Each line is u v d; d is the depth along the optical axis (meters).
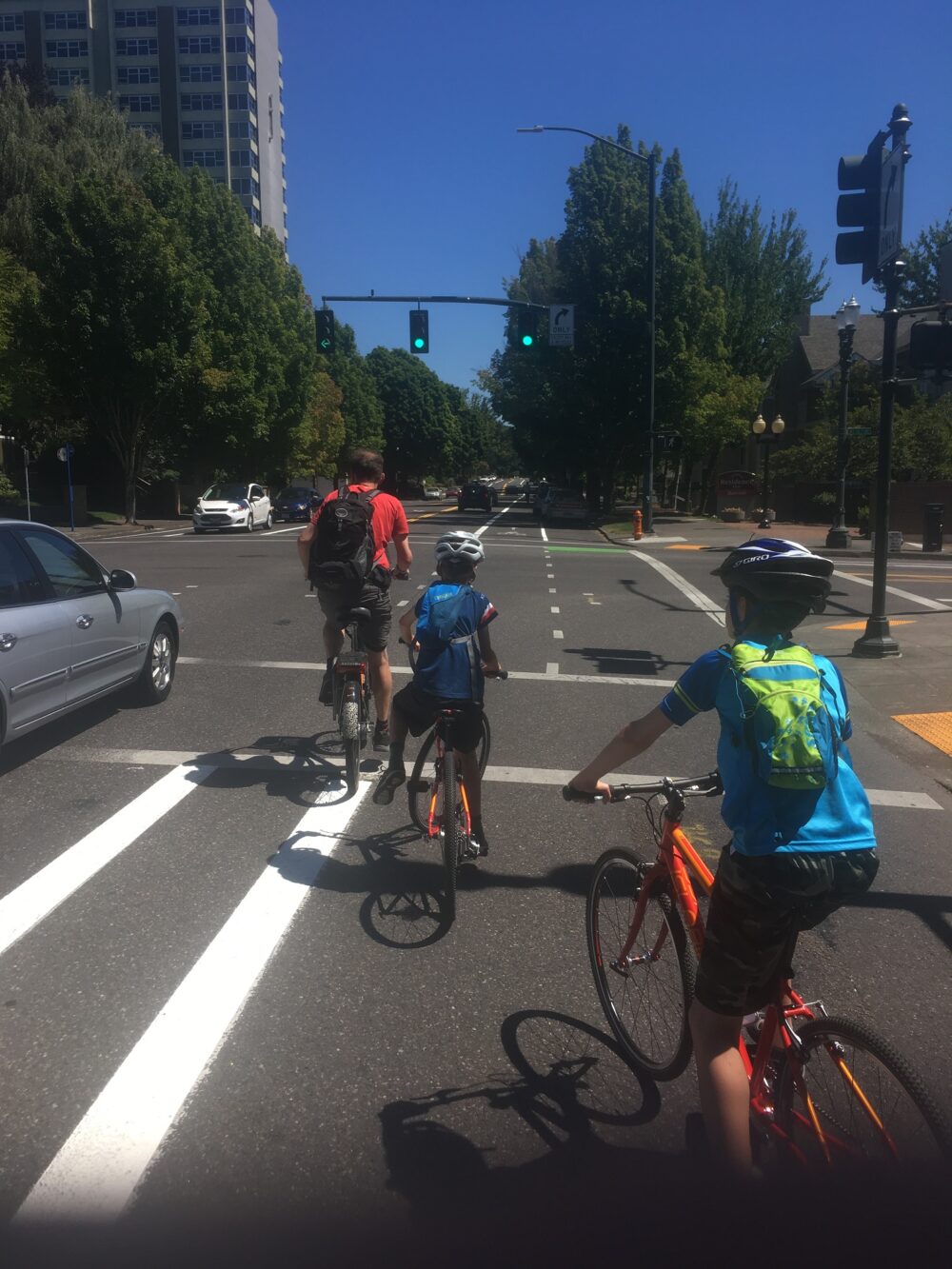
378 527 6.83
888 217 9.98
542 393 45.47
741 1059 2.72
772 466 42.56
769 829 2.57
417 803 5.52
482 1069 3.48
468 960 4.27
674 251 42.66
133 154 45.62
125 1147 3.04
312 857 5.37
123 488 47.34
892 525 35.94
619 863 3.65
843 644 12.48
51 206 34.84
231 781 6.66
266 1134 3.11
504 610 15.24
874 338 50.53
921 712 9.17
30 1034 3.64
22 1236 2.69
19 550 6.85
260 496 38.25
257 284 45.19
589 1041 3.68
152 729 7.92
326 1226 2.72
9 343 35.06
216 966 4.16
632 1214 2.78
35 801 6.22
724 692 2.68
